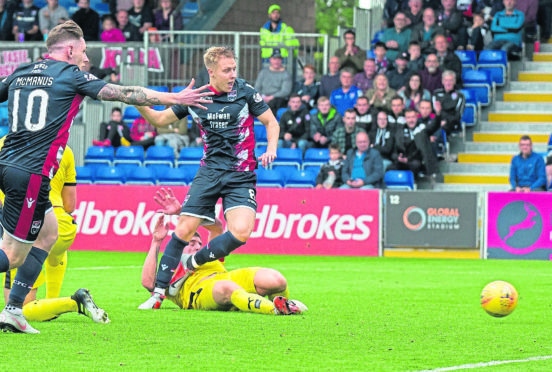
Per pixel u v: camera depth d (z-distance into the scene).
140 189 36.88
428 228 34.97
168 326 15.01
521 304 19.33
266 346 13.05
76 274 26.44
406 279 25.53
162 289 17.42
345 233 35.50
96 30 52.06
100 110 44.59
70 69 13.64
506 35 46.91
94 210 37.38
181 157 41.59
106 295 20.66
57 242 16.23
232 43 52.72
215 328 14.81
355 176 37.53
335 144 38.41
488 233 34.69
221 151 17.12
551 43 49.56
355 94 42.75
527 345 13.42
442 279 25.58
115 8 54.69
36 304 15.30
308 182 39.31
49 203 14.07
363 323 15.77
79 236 37.50
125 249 36.91
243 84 17.25
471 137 44.22
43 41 52.16
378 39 49.41
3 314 13.91
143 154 42.34
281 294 17.38
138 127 43.47
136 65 47.50
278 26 48.22
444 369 11.34
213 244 16.88
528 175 37.31
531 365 11.70
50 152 13.42
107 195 37.25
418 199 35.06
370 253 35.31
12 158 13.35
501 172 41.81
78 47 14.07
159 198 17.36
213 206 17.36
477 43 47.06
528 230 34.34
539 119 44.69
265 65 47.66
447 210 34.88
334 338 13.91
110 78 46.81
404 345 13.31
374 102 41.03
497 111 45.38
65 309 15.27
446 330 15.00
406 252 35.19
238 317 16.22
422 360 12.02
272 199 36.06
